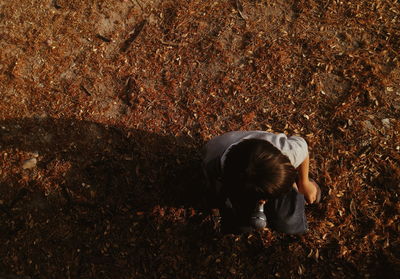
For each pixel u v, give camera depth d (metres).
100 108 3.07
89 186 2.83
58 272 2.64
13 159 2.97
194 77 3.07
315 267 2.43
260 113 2.88
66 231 2.73
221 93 2.98
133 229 2.69
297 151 1.80
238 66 3.05
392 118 2.68
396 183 2.50
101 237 2.69
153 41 3.26
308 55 2.99
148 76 3.13
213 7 3.30
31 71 3.30
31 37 3.44
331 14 3.10
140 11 3.41
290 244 2.51
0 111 3.16
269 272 2.47
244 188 1.44
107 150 2.91
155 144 2.89
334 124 2.74
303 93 2.88
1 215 2.83
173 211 2.70
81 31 3.40
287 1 3.22
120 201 2.76
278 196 1.48
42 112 3.12
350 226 2.48
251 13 3.23
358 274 2.36
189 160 2.82
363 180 2.56
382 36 2.96
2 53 3.41
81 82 3.19
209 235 2.62
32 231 2.76
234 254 2.55
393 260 2.33
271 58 3.02
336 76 2.88
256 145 1.47
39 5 3.59
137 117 3.00
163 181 2.79
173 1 3.40
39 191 2.86
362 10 3.07
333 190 2.57
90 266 2.63
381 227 2.43
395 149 2.59
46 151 2.97
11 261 2.70
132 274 2.59
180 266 2.57
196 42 3.20
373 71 2.83
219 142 1.86
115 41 3.32
